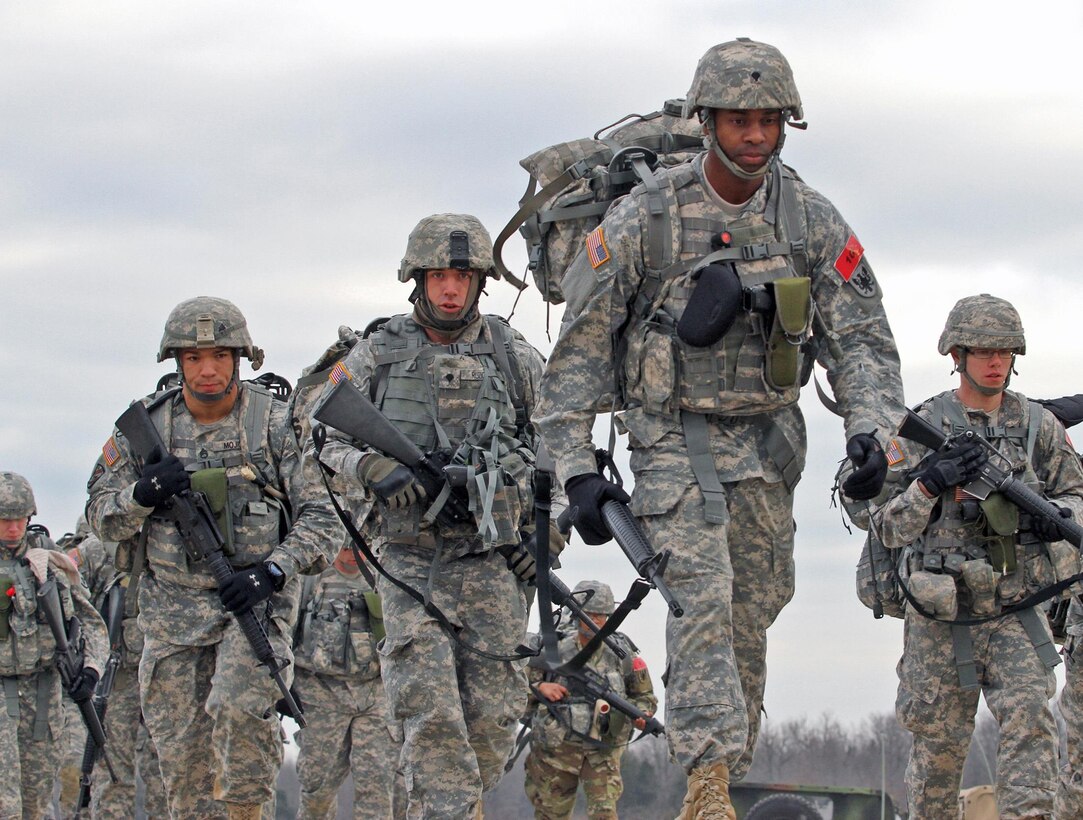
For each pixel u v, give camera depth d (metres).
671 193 7.21
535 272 8.49
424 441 8.87
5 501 13.32
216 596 9.81
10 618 13.24
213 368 9.74
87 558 15.02
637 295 7.27
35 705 13.48
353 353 9.12
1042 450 10.16
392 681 8.63
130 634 13.77
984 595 9.84
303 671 13.66
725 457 7.27
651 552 6.82
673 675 7.06
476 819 8.61
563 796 13.55
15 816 13.20
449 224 8.96
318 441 8.99
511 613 8.86
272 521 9.84
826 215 7.27
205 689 9.95
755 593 7.57
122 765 13.84
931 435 9.87
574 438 7.24
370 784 13.53
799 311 6.97
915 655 10.19
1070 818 10.61
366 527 9.07
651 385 7.19
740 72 6.90
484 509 8.51
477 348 9.07
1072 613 10.43
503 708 8.88
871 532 10.34
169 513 9.73
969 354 10.16
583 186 8.35
